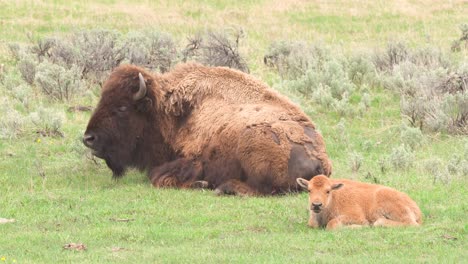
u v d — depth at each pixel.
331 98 63.31
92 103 65.00
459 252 32.06
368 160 51.03
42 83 65.62
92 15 108.06
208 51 76.69
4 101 61.12
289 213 38.81
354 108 62.72
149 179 46.53
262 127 42.81
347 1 120.62
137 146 46.25
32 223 37.62
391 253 32.06
